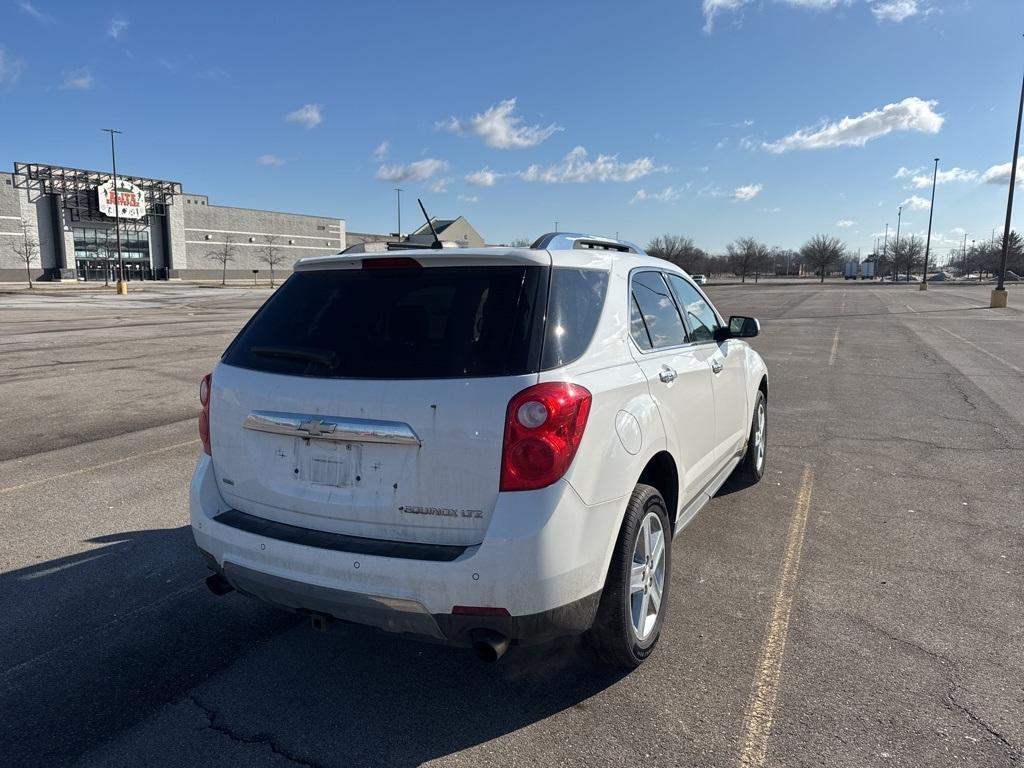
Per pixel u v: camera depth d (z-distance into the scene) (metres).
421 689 2.96
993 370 12.05
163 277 82.81
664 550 3.23
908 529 4.66
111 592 3.86
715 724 2.69
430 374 2.56
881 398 9.48
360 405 2.60
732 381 4.58
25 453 6.70
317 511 2.72
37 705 2.86
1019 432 7.42
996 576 3.95
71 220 72.94
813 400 9.36
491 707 2.82
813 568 4.07
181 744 2.62
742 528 4.70
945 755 2.49
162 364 12.86
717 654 3.18
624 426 2.78
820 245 109.81
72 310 30.80
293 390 2.76
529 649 3.27
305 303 3.01
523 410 2.44
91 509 5.16
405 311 2.75
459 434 2.47
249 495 2.93
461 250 2.83
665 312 3.74
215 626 3.51
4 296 44.44
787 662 3.10
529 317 2.61
